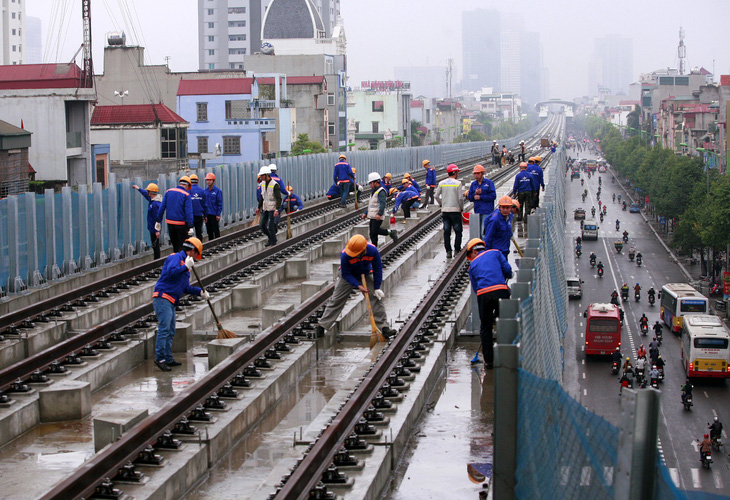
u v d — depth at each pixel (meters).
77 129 51.88
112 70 81.19
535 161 27.19
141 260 22.91
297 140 94.00
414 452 9.95
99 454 8.60
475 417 11.12
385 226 25.62
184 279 13.56
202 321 16.20
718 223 74.56
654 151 138.50
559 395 5.37
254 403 11.08
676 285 68.12
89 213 20.98
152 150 62.97
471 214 17.55
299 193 35.97
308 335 14.50
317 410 11.68
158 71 80.88
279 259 22.55
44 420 11.07
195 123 75.06
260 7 191.00
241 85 75.12
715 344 48.53
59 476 9.24
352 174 35.28
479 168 19.33
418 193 30.19
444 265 22.88
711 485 33.53
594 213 135.12
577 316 70.75
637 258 98.06
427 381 11.94
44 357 12.52
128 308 17.67
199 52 195.00
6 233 17.52
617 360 52.75
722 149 108.31
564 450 5.32
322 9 190.75
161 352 13.41
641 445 4.55
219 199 24.31
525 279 9.28
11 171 43.72
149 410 11.45
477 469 9.30
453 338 14.92
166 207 20.27
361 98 151.75
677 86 189.88
